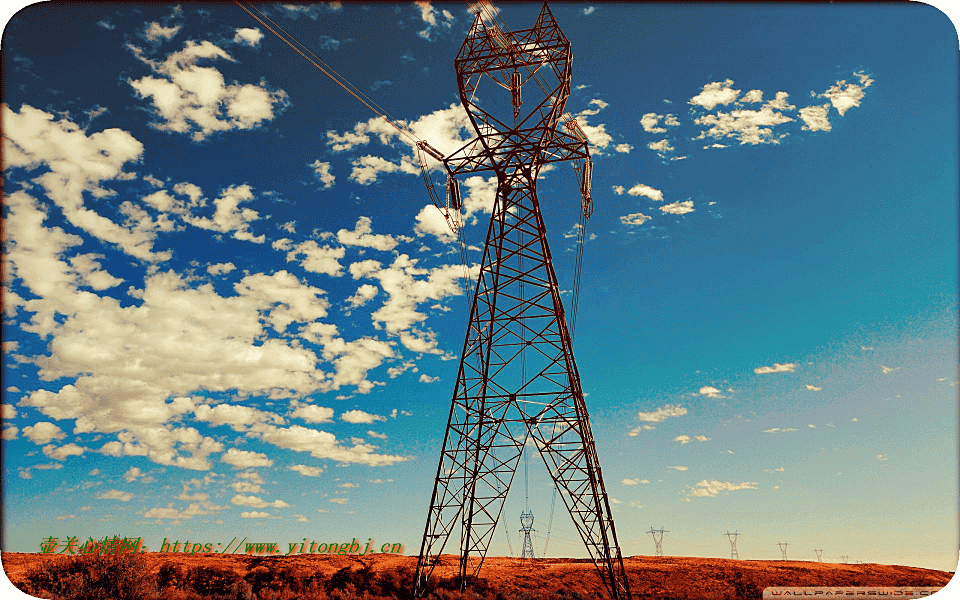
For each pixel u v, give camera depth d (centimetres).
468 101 3878
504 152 3859
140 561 4275
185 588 4247
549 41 3847
